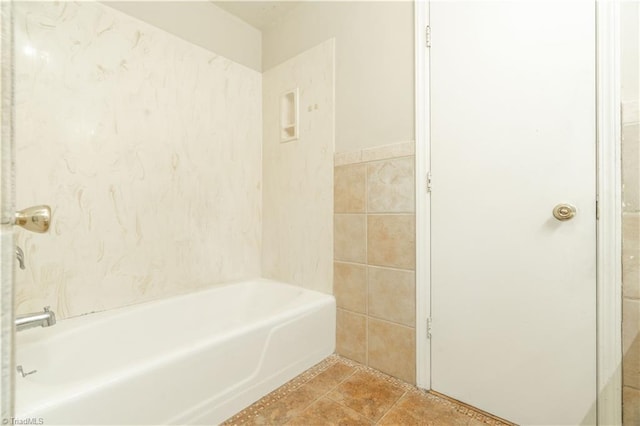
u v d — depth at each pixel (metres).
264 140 2.09
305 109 1.83
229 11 1.90
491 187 1.18
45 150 1.25
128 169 1.49
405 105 1.40
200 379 1.06
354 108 1.59
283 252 1.96
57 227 1.28
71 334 1.20
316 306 1.55
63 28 1.28
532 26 1.08
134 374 0.90
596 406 0.99
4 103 0.29
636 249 0.92
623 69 0.93
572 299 1.02
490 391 1.19
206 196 1.81
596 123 0.98
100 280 1.40
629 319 0.93
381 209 1.48
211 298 1.73
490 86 1.17
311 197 1.80
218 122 1.86
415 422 1.15
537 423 1.09
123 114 1.46
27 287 1.21
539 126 1.08
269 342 1.31
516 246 1.13
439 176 1.31
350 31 1.61
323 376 1.45
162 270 1.62
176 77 1.66
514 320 1.13
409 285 1.39
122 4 1.46
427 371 1.35
